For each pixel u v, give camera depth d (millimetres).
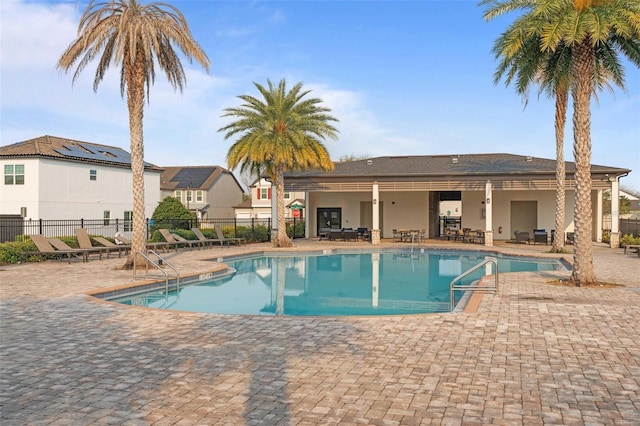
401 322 8039
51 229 30281
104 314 8727
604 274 14164
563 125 21703
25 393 4941
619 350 6383
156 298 12305
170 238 22703
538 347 6535
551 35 11586
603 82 17141
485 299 10195
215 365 5836
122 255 20141
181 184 51406
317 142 24875
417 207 32844
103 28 14555
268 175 29188
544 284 12398
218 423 4227
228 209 55188
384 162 32969
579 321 8062
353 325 7836
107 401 4727
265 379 5340
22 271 14789
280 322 8070
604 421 4242
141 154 15445
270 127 24609
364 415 4379
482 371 5566
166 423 4227
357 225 33562
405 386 5098
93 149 37344
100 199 34375
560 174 21922
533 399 4738
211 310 10969
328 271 18109
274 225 29891
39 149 30547
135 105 15234
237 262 20719
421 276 16828
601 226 27922
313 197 34125
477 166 29328
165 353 6336
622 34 12219
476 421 4246
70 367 5770
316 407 4562
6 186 30234
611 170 24453
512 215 31281
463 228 31406
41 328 7688
